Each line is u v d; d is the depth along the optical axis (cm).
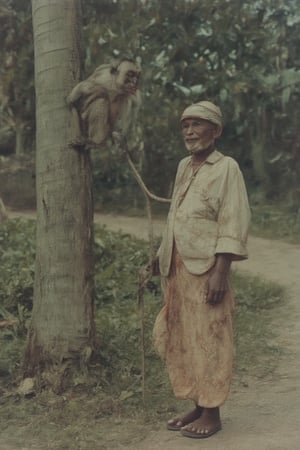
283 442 424
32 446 429
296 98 1633
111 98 488
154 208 1742
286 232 1402
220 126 422
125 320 722
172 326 434
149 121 1645
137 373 559
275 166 1680
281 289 930
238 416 478
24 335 663
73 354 513
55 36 496
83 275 515
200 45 1675
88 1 1664
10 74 1698
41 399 493
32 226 1222
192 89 1680
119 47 1631
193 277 418
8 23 1623
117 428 453
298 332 725
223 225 409
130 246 1087
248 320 768
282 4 1666
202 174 420
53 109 500
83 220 512
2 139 2052
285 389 542
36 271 520
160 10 1664
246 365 607
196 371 423
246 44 1664
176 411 481
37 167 513
